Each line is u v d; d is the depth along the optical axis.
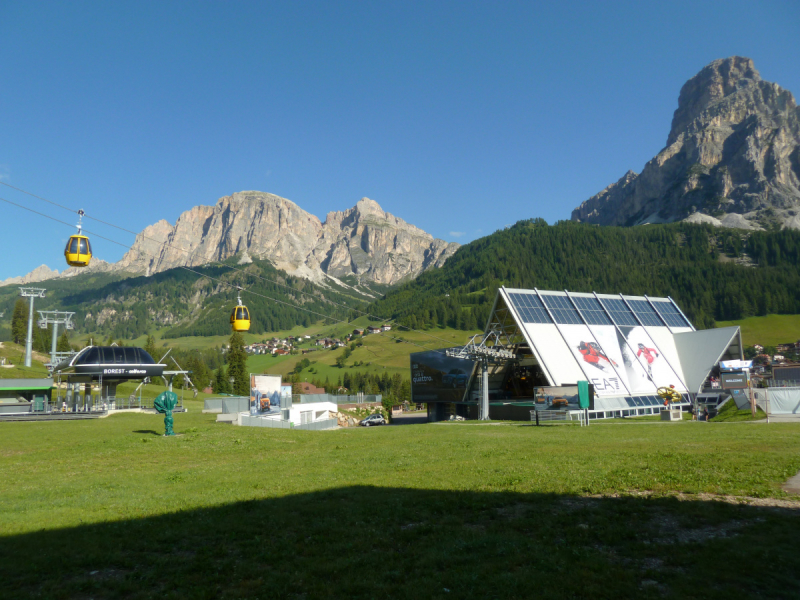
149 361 71.25
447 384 89.62
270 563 11.47
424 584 9.98
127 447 31.28
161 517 15.14
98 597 9.77
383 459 25.89
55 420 52.16
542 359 71.75
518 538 12.41
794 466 19.03
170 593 9.80
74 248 36.91
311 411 76.94
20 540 12.98
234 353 162.88
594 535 12.54
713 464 19.94
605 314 84.44
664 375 77.94
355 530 13.52
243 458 27.88
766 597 9.02
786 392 50.91
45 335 190.88
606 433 37.09
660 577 10.02
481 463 22.98
